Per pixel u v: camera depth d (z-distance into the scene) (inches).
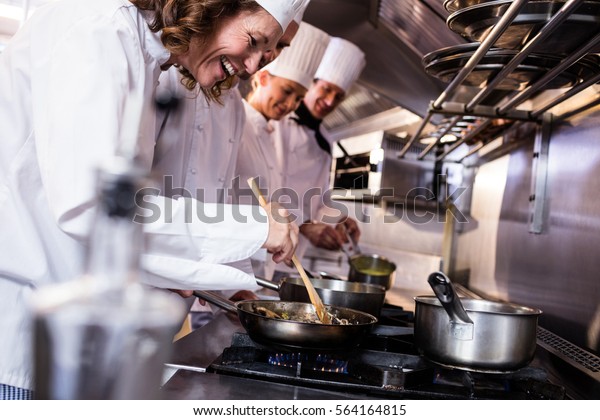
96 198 18.4
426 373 43.0
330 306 57.2
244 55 52.0
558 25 39.3
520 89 61.9
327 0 104.6
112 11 44.9
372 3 97.9
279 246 47.7
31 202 46.3
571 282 59.8
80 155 39.7
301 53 107.1
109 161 19.2
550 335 62.0
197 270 45.8
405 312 73.2
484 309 51.7
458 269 115.4
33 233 46.0
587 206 56.9
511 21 39.0
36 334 17.7
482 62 52.6
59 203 39.2
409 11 83.2
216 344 52.7
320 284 71.3
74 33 42.7
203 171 78.2
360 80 131.0
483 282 96.1
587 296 55.6
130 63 44.9
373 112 161.3
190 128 72.6
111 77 42.1
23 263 45.6
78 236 39.7
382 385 41.4
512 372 43.4
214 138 81.0
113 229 18.2
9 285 46.6
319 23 115.5
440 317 44.2
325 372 44.4
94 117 40.6
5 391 46.1
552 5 40.3
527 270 74.5
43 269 46.1
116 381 17.6
